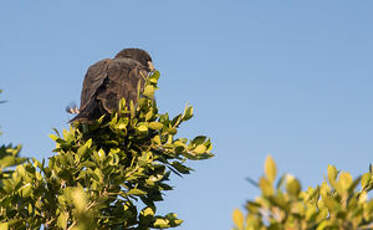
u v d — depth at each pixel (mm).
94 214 8188
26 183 8750
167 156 10297
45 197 8883
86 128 10555
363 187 7348
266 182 4172
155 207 9344
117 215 8930
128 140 10570
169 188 9875
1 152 6816
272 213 4336
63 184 9000
